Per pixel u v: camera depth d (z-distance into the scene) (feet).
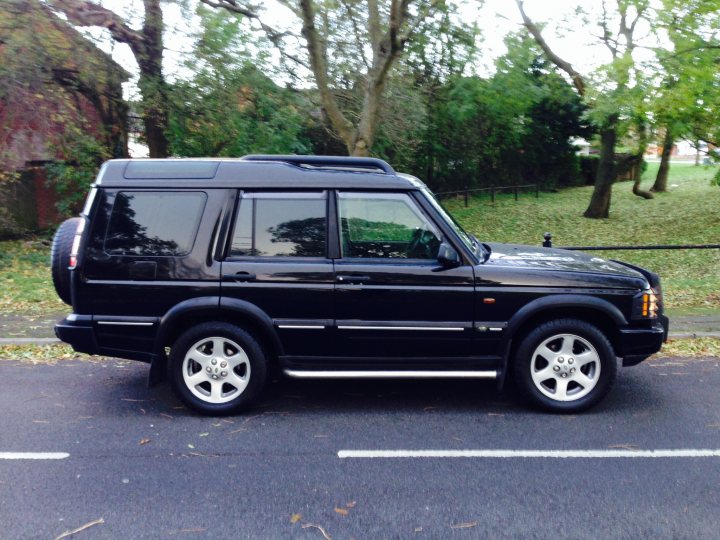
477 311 17.58
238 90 53.42
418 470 14.48
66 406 18.79
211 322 17.74
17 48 45.37
